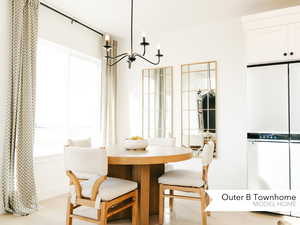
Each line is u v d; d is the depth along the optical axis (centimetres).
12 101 291
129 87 466
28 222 259
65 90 396
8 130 285
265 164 301
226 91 380
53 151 373
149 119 444
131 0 309
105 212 203
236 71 374
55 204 319
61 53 390
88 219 209
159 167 296
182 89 416
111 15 374
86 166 202
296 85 287
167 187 255
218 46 389
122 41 475
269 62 304
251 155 309
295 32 290
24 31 304
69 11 362
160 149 288
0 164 280
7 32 291
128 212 275
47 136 365
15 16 293
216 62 389
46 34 346
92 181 243
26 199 296
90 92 450
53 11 356
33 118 310
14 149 288
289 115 289
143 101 452
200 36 404
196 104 403
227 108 378
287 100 291
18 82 294
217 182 379
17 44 291
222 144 379
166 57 432
